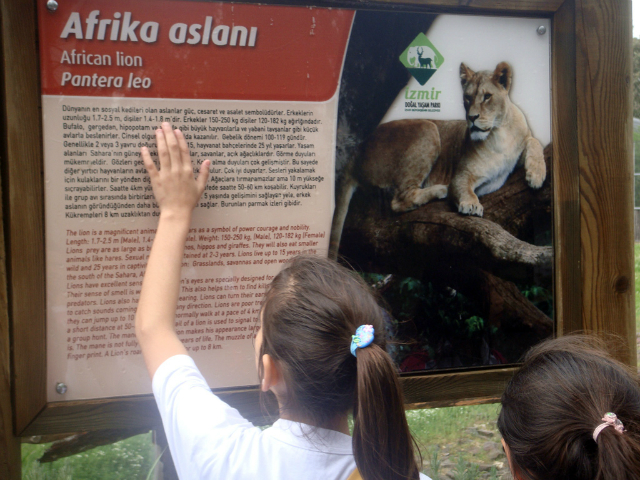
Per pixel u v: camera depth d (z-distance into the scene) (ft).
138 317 3.75
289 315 3.07
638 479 2.35
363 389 2.76
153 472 5.77
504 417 3.05
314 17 4.51
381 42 4.68
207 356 4.48
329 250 4.70
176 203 4.06
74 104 4.10
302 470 2.89
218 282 4.47
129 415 4.29
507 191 5.05
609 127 5.15
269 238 4.55
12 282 4.00
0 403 3.98
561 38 5.01
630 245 5.25
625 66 5.15
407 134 4.80
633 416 2.62
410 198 4.85
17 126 3.97
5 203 3.99
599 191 5.16
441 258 4.94
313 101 4.57
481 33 4.89
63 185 4.13
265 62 4.44
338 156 4.67
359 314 3.07
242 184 4.47
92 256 4.21
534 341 5.15
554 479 2.70
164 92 4.25
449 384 4.93
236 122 4.41
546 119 5.09
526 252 5.10
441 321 4.96
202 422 3.12
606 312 5.21
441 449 9.22
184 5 4.23
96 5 4.07
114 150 4.19
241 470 2.90
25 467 6.72
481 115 4.94
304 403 3.01
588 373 2.81
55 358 4.18
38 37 4.01
